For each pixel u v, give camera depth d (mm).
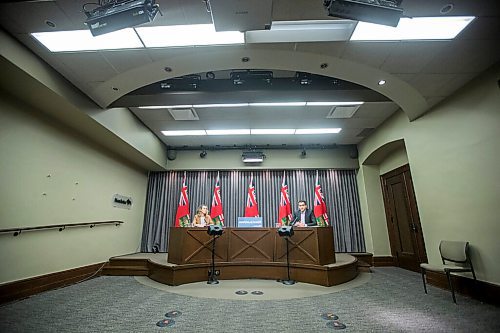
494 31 2613
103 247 5047
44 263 3615
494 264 3000
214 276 4441
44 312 2703
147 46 2871
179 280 4105
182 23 2549
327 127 5812
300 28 2764
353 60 3053
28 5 2324
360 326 2379
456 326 2348
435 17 2439
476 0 2252
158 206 6863
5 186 3082
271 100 4055
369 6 2016
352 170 7047
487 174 3119
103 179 5117
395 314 2684
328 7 2066
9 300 3029
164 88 3893
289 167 6949
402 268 5680
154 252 6328
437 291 3600
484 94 3191
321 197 6586
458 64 3090
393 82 3441
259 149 7051
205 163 7035
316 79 3846
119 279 4508
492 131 3076
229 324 2441
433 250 3932
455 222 3547
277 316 2650
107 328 2318
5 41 2629
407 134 4648
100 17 2158
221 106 4871
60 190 3971
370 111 5027
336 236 6555
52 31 2641
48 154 3775
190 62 3121
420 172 4250
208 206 6844
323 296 3396
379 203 6480
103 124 4227
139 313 2721
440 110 3889
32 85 3070
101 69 3240
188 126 5812
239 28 2391
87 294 3453
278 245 4684
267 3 2123
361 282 4238
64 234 4031
